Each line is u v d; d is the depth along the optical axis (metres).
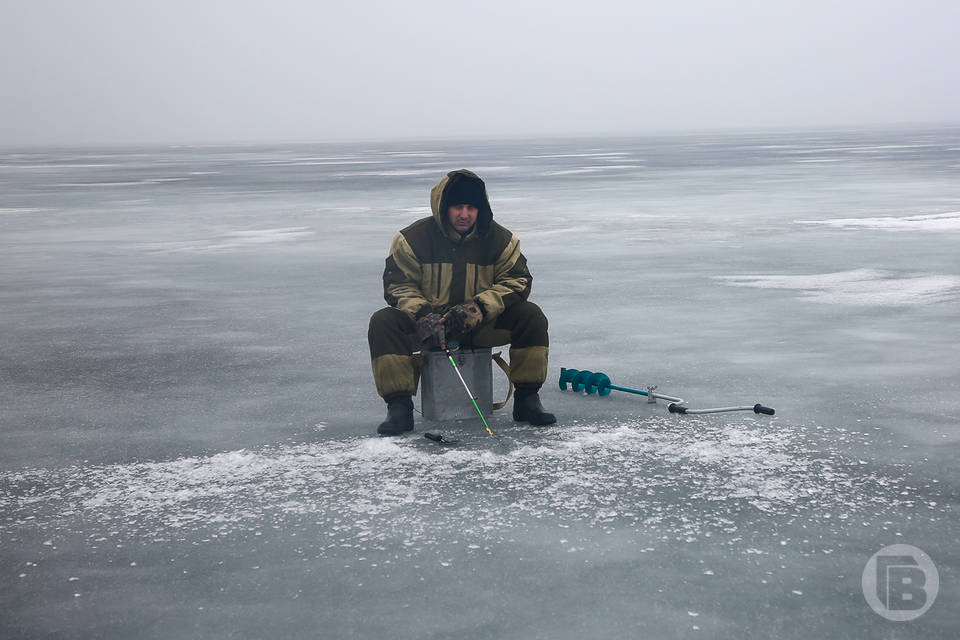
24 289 10.14
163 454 4.38
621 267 11.05
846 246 12.64
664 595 2.84
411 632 2.64
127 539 3.38
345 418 4.97
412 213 19.83
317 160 65.69
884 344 6.66
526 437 4.56
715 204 20.27
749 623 2.66
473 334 4.93
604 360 6.28
